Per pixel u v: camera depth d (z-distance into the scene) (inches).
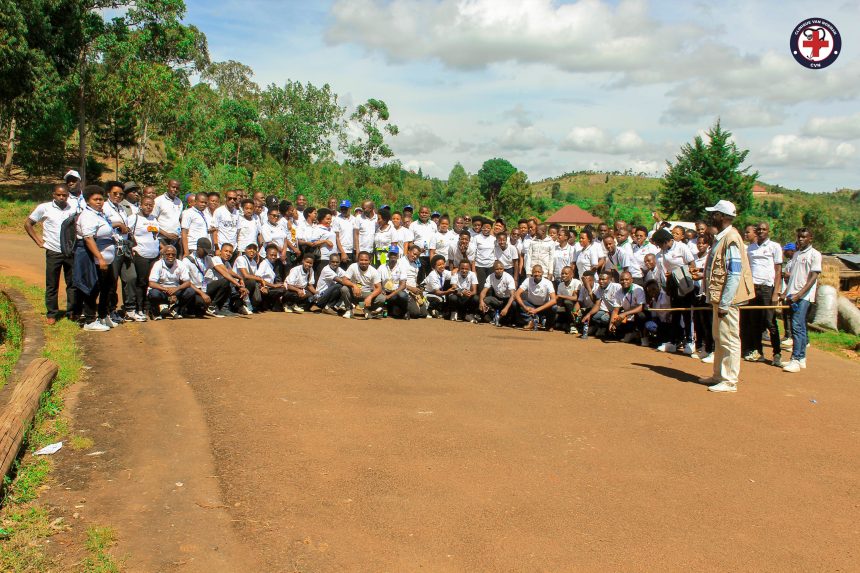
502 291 441.4
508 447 199.8
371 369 285.3
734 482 181.8
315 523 149.9
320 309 456.8
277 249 431.5
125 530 144.0
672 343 370.0
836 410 256.8
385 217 490.3
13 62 1055.0
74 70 1240.2
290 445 194.4
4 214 929.5
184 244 395.2
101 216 329.1
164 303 375.9
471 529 148.9
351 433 205.9
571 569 134.0
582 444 205.6
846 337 458.3
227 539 141.9
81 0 1243.8
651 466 190.5
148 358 285.3
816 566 139.2
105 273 334.0
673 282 352.5
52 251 328.2
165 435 198.8
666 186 1784.0
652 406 249.4
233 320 388.2
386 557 136.7
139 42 1317.7
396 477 174.9
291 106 1625.2
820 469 194.2
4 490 156.9
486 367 301.4
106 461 179.2
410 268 455.8
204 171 1221.7
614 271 413.4
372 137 1461.6
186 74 1617.9
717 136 1704.0
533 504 162.2
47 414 208.2
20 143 1273.4
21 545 136.2
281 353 304.7
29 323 325.4
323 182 1485.0
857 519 162.2
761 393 277.4
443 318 464.1
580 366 313.7
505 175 3430.1
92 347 298.2
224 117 1455.5
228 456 185.0
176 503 157.2
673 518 158.4
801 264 336.8
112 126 1371.8
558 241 469.1
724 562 139.2
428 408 233.8
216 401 231.6
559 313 426.9
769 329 343.3
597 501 165.8
